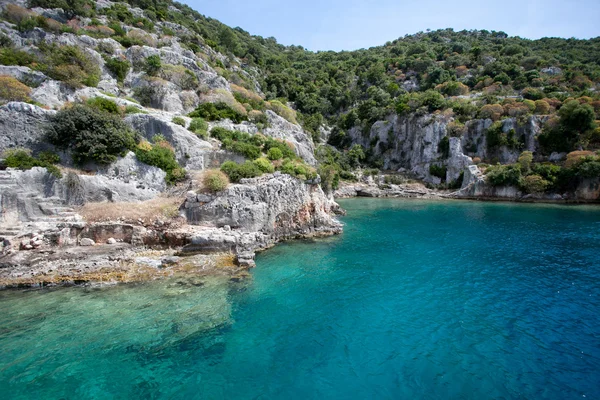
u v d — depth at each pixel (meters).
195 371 11.45
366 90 114.75
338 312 16.12
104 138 27.08
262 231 27.36
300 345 13.27
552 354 12.72
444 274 21.48
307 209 32.00
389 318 15.60
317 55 166.25
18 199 21.80
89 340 12.80
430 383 11.13
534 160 62.16
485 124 68.50
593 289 18.78
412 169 80.69
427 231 34.28
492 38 152.12
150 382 10.79
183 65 55.19
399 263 23.69
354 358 12.50
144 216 23.77
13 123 25.09
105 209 23.83
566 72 86.06
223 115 45.78
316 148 83.69
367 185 75.62
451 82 95.31
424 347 13.24
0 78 29.30
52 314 14.59
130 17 69.44
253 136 41.03
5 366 11.17
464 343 13.52
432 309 16.55
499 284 19.72
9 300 15.71
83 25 57.22
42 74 35.06
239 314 15.51
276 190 28.84
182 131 34.41
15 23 50.12
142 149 29.20
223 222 25.69
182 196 27.20
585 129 58.62
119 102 37.56
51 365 11.32
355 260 24.28
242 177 29.05
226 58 91.75
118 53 50.19
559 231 33.59
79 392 10.15
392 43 176.88
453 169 70.00
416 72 119.50
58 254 19.72
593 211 45.41
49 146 25.92
